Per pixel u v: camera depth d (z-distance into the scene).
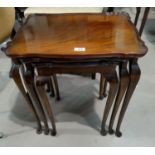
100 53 0.81
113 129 1.26
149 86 1.56
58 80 1.66
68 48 0.85
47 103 1.06
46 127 1.24
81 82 1.64
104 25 1.02
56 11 1.42
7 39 1.28
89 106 1.43
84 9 1.43
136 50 0.82
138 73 0.88
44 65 0.88
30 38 0.94
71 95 1.53
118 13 1.15
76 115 1.38
